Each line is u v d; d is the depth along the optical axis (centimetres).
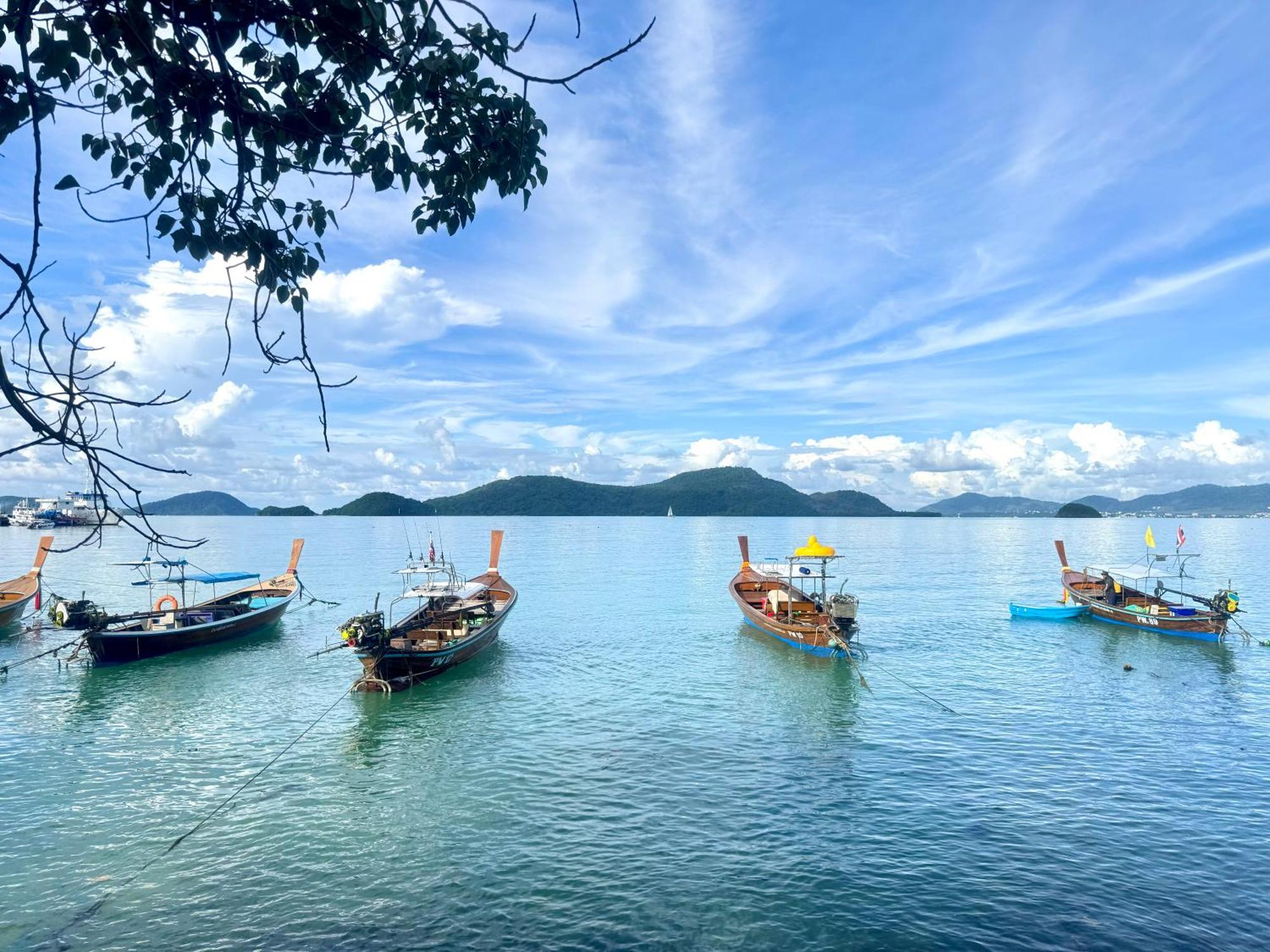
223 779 1933
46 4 390
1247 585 6044
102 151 448
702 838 1599
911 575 7106
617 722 2384
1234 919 1305
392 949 1241
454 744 2186
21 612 4116
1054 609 4269
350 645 2711
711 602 5162
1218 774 1928
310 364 434
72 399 351
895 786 1855
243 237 473
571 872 1469
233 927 1302
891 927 1291
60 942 1262
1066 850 1536
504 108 530
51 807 1762
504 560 9150
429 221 558
